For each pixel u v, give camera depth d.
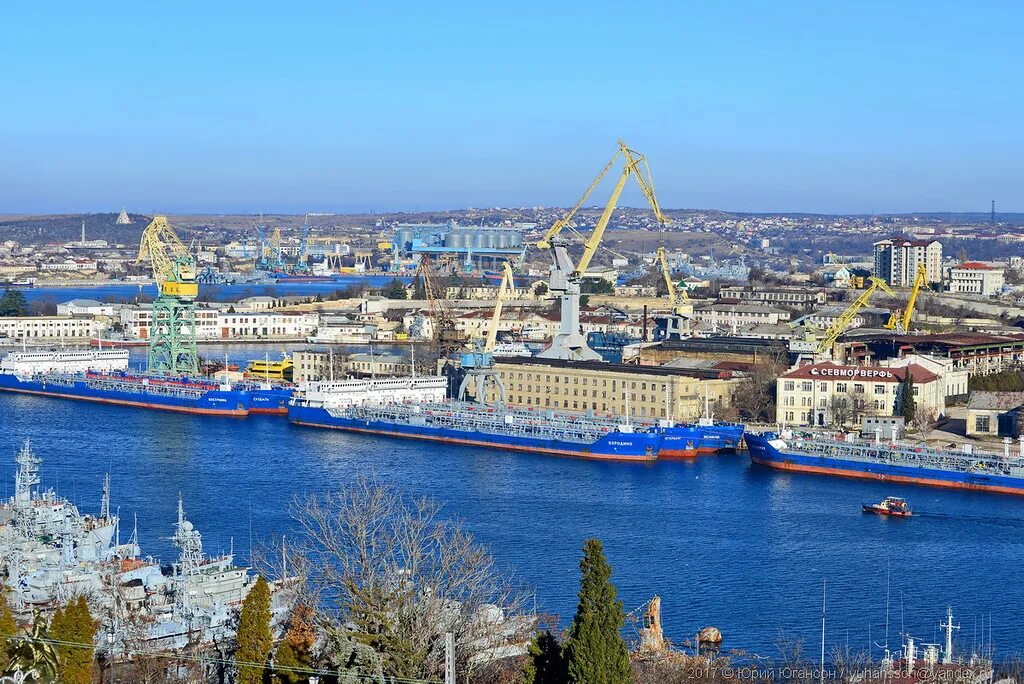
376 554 149.00
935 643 188.38
